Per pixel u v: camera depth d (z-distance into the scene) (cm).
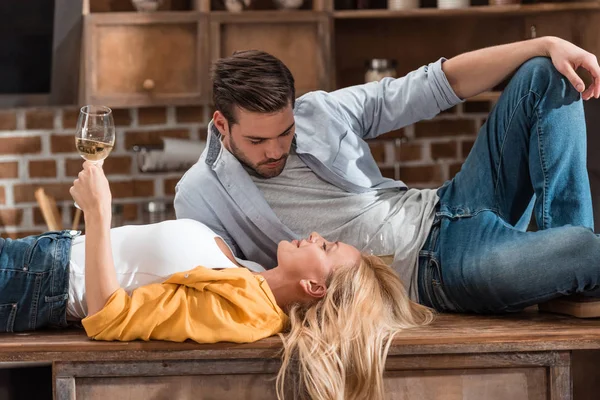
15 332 284
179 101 464
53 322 283
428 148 511
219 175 308
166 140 486
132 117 501
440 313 307
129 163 502
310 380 258
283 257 285
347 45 502
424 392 271
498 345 268
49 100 480
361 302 272
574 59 287
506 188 307
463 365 271
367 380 261
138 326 263
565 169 290
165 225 290
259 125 288
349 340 264
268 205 308
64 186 501
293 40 462
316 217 312
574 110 290
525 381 273
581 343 268
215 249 291
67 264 282
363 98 320
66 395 267
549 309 302
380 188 322
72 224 502
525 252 279
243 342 265
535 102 291
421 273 306
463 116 509
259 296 271
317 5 467
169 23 461
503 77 306
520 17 496
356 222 310
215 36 459
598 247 273
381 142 507
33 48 473
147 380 269
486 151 308
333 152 311
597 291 279
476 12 466
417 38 501
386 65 466
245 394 270
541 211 291
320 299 280
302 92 463
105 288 264
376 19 499
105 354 265
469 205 306
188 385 270
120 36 461
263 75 287
